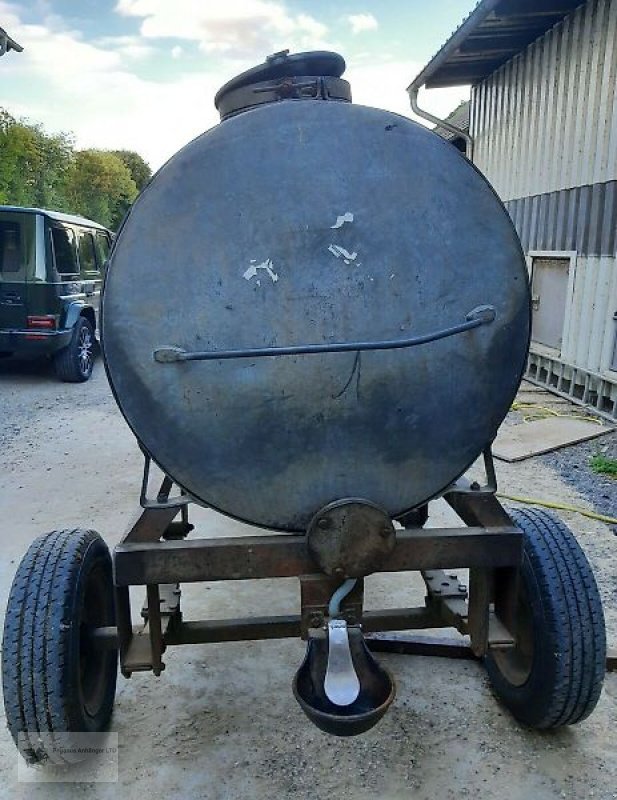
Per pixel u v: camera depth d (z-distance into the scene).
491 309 1.79
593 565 3.52
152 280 1.70
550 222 7.55
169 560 1.83
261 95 2.09
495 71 8.95
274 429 1.76
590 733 2.37
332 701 1.66
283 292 1.72
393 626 2.28
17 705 2.00
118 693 2.62
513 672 2.39
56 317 7.97
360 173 1.73
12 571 3.60
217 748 2.33
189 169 1.68
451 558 1.88
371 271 1.74
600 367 6.58
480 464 5.18
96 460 5.50
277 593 3.37
